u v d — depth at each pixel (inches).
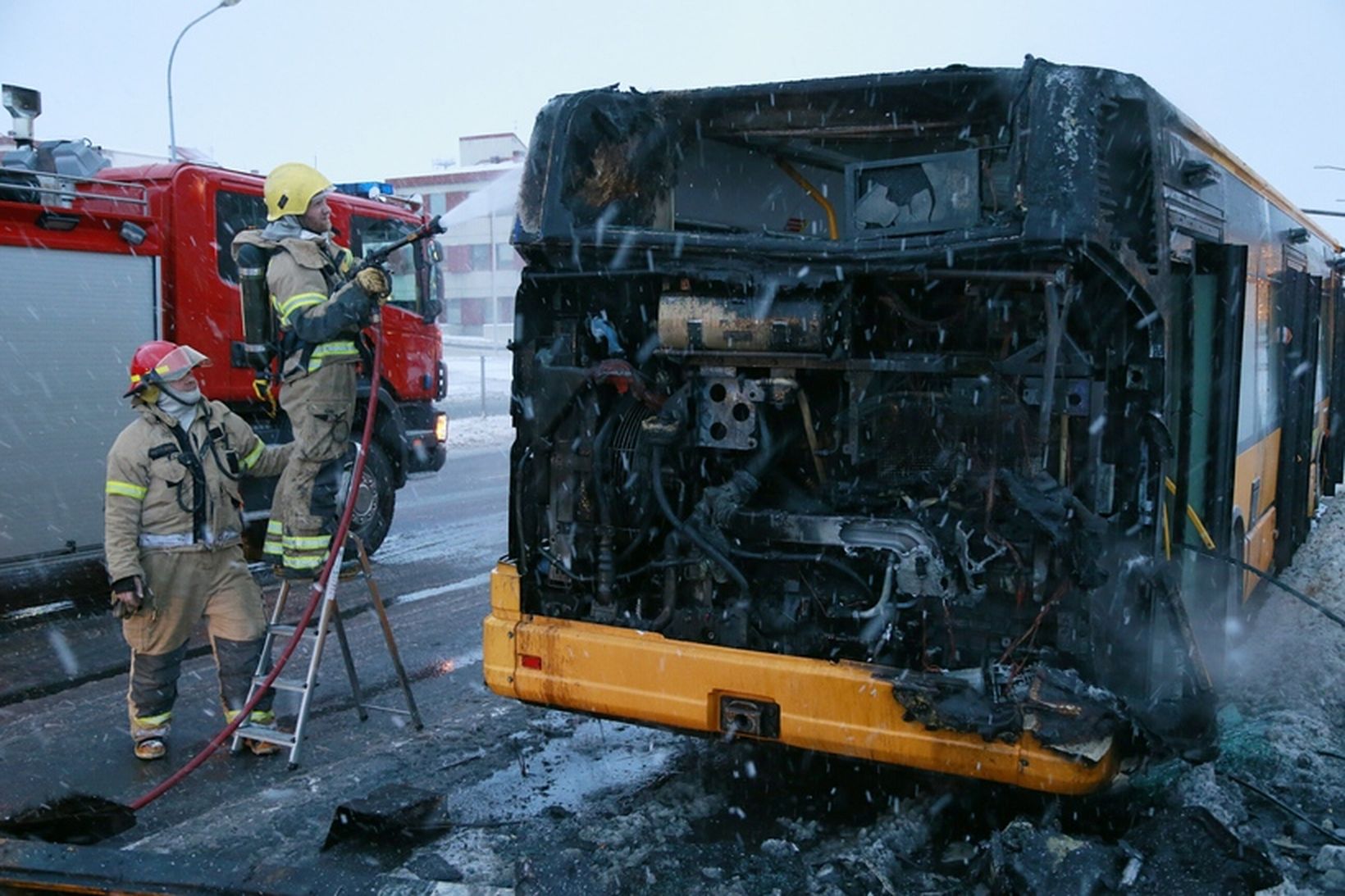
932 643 150.7
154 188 319.9
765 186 214.4
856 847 151.2
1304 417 319.3
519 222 169.2
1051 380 136.8
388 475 366.6
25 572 306.7
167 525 193.6
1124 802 154.4
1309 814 163.2
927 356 149.7
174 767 193.0
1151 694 145.9
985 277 139.4
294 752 191.5
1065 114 140.0
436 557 368.8
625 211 182.2
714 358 160.1
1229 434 187.5
